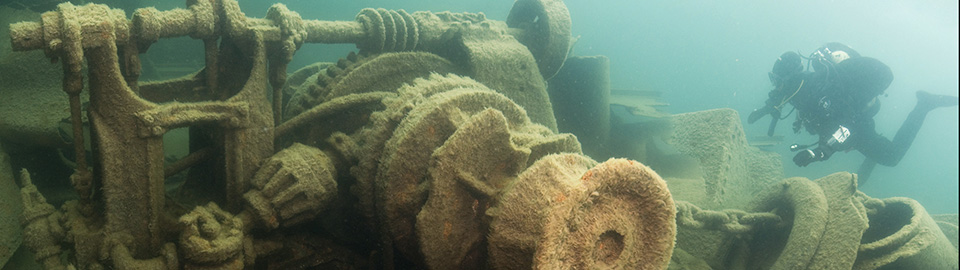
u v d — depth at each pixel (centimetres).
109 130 309
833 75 621
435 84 414
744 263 544
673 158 723
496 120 332
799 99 658
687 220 494
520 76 562
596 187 272
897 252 456
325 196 364
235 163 359
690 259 532
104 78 300
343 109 435
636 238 316
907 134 709
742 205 660
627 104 852
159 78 947
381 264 400
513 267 290
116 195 315
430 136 352
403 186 346
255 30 367
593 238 289
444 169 318
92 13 290
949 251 497
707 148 684
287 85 685
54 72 521
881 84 613
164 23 335
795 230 486
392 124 377
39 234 326
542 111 578
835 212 474
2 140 476
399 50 532
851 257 439
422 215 314
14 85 492
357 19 514
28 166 514
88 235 319
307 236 394
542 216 270
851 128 626
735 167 685
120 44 312
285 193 346
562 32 610
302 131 441
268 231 356
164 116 319
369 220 375
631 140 772
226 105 348
